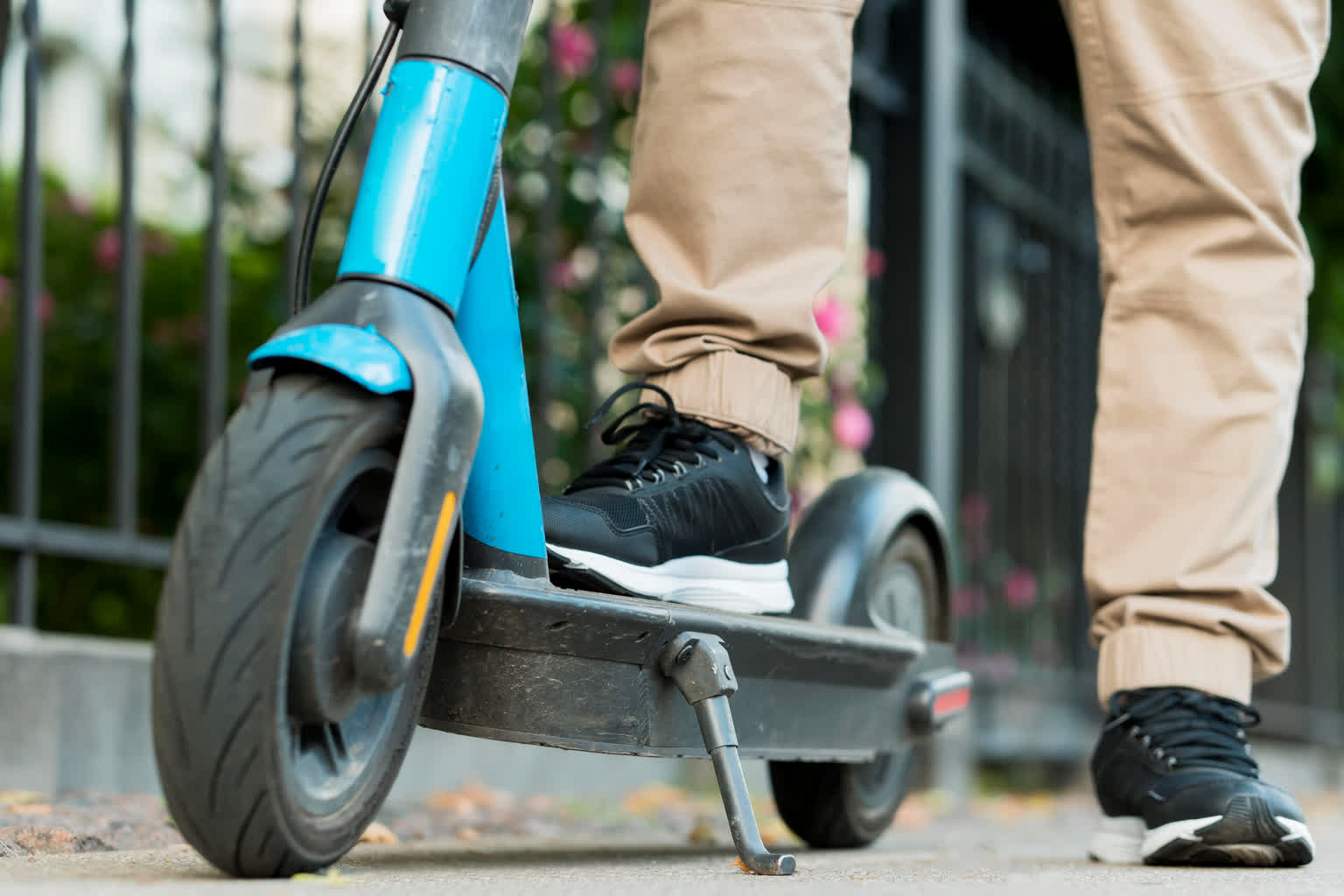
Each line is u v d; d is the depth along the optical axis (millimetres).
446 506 982
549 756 2736
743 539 1364
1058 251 4461
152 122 3113
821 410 3264
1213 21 1475
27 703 1918
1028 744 4203
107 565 2693
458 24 1061
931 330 3525
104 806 1795
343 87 3021
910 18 3609
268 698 901
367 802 1042
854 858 1527
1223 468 1463
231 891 909
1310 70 1504
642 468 1303
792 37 1377
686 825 2236
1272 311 1477
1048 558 4375
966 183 4055
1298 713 5371
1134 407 1495
